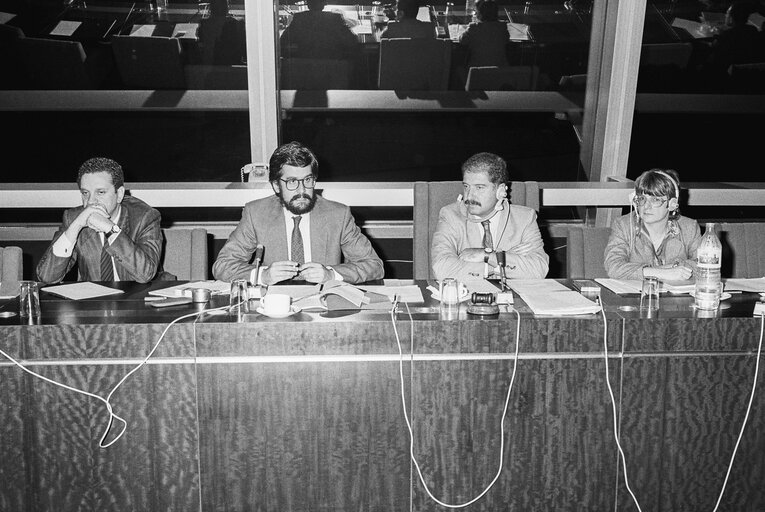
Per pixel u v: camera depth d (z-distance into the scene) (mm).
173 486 2217
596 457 2248
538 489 2258
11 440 2174
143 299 2461
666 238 3055
